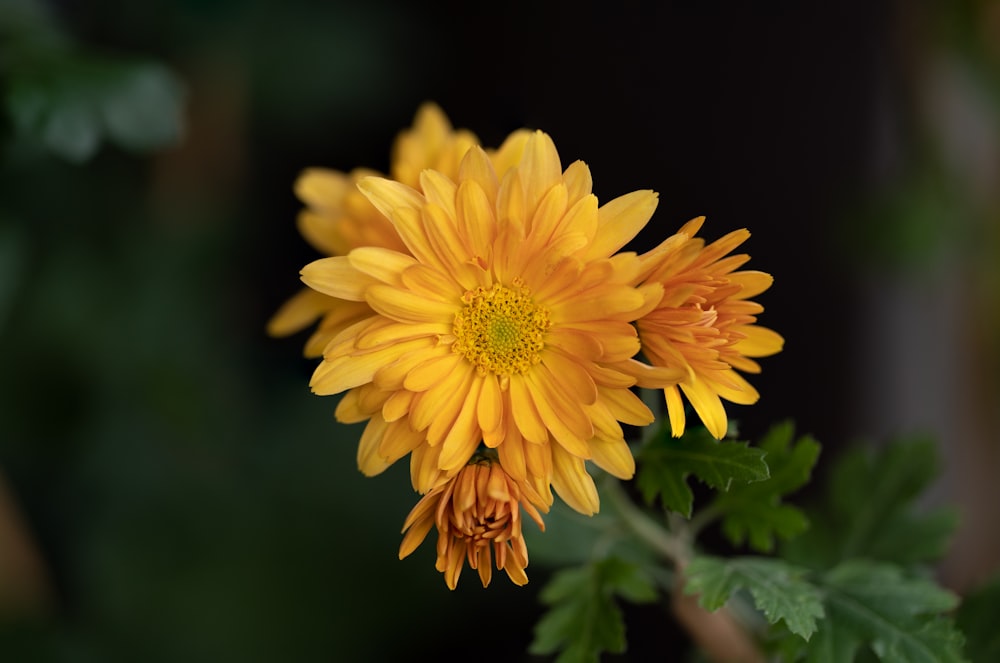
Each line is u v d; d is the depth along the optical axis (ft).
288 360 1.87
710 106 1.94
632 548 1.28
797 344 1.91
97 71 1.42
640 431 1.17
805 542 1.32
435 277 1.11
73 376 1.72
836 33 1.94
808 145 1.94
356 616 1.69
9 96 1.38
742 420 1.82
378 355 1.11
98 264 1.76
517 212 1.09
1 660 1.56
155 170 1.84
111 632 1.65
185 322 1.81
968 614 1.27
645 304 1.07
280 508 1.72
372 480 1.74
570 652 1.20
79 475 1.73
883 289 1.96
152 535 1.70
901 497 1.31
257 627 1.67
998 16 1.98
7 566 1.60
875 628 1.17
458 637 1.74
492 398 1.11
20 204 1.67
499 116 1.44
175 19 1.83
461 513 1.08
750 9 1.95
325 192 1.26
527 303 1.11
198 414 1.76
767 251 1.92
